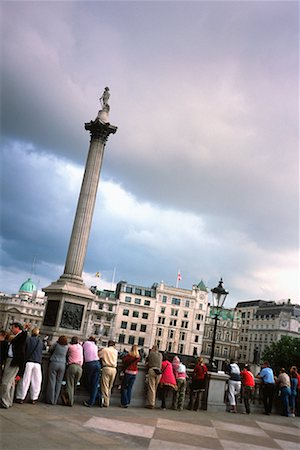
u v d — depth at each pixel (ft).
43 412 42.39
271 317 460.96
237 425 53.01
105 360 52.11
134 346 55.42
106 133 125.70
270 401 69.21
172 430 43.16
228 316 428.97
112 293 393.29
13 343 43.29
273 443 44.62
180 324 385.70
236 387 65.72
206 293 398.21
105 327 368.27
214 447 38.19
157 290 387.34
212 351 71.51
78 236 116.37
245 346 485.56
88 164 122.42
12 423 35.76
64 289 108.37
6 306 522.47
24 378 44.93
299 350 320.09
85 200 118.83
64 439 33.04
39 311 530.27
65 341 49.06
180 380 58.54
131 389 54.44
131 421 44.75
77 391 52.49
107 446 32.99
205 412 60.90
